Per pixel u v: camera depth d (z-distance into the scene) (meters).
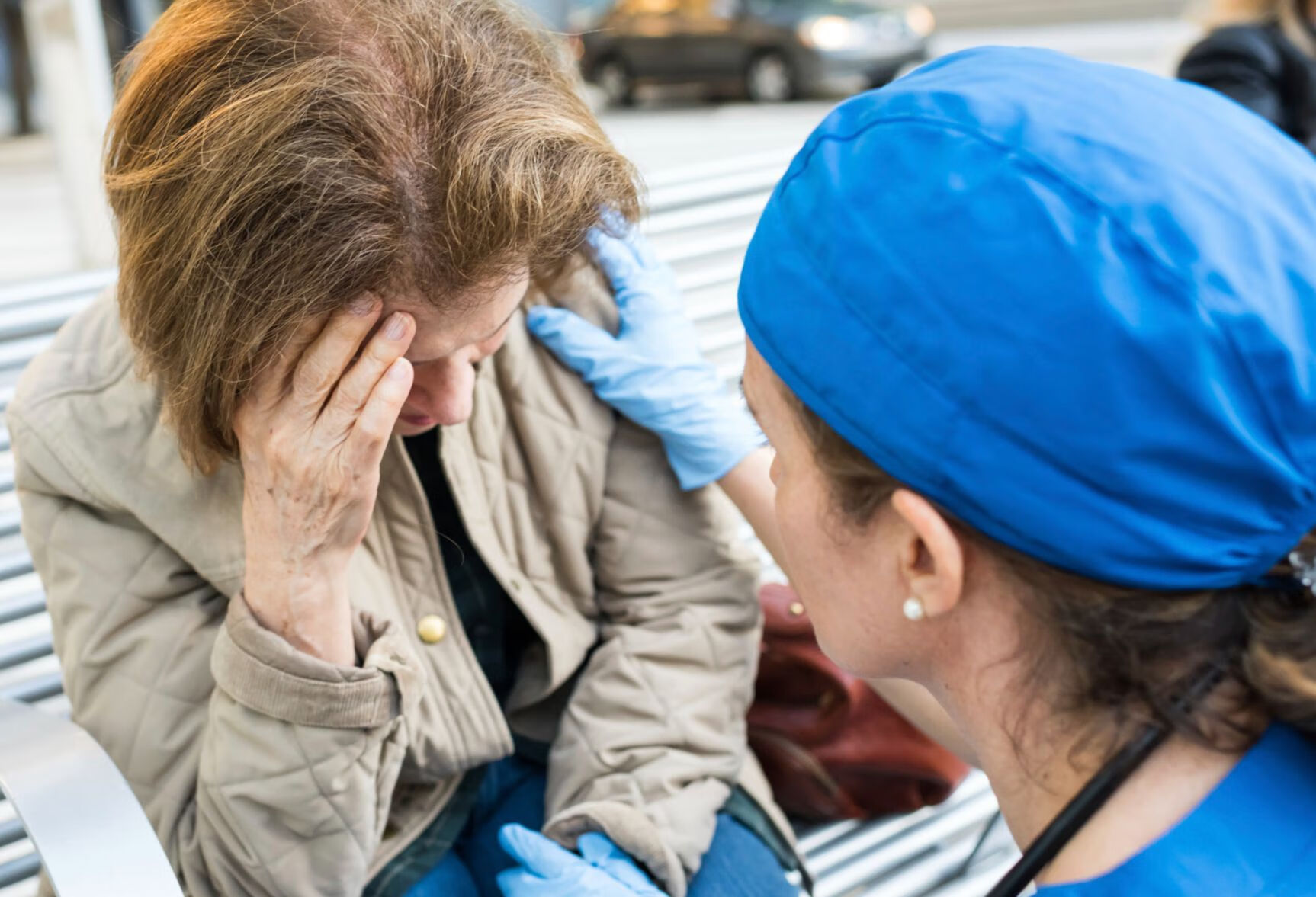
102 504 1.05
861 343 0.65
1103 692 0.68
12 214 5.38
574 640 1.27
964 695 0.75
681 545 1.29
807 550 0.77
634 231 1.26
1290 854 0.66
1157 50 13.23
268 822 1.01
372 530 1.15
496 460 1.21
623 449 1.28
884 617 0.75
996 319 0.61
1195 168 0.62
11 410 1.06
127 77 0.93
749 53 10.79
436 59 0.87
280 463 0.93
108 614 1.06
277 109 0.84
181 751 1.06
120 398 1.04
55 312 1.45
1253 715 0.68
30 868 1.32
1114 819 0.70
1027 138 0.63
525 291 0.99
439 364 0.98
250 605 0.99
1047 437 0.61
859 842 1.48
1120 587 0.65
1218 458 0.60
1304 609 0.66
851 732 1.43
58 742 1.05
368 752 1.01
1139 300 0.59
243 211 0.85
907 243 0.63
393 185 0.86
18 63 8.11
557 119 0.91
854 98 0.71
